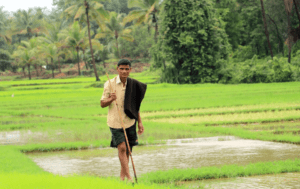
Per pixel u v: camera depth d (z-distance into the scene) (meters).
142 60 97.25
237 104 21.83
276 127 13.93
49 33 100.25
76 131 14.17
